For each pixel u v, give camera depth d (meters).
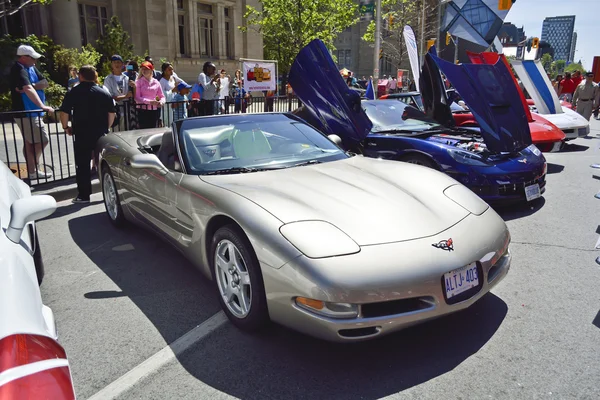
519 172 5.26
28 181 6.53
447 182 3.41
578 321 2.98
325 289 2.31
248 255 2.69
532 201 6.04
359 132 5.90
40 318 1.63
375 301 2.33
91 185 6.59
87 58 16.75
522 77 10.52
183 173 3.55
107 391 2.39
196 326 3.02
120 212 4.90
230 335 2.89
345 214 2.72
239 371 2.53
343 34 61.28
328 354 2.67
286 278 2.45
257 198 2.89
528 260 4.04
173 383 2.44
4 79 14.11
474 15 31.06
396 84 27.20
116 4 22.55
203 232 3.16
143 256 4.28
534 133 7.95
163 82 9.30
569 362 2.55
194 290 3.56
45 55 16.05
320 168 3.56
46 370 1.38
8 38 14.52
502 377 2.43
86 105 5.84
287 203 2.82
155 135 4.76
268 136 4.00
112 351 2.75
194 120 4.07
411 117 6.83
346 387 2.38
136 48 23.34
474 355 2.63
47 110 6.60
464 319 3.03
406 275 2.39
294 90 6.22
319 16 18.84
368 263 2.38
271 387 2.39
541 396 2.28
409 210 2.84
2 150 9.22
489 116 5.48
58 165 8.15
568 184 7.02
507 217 5.35
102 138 5.21
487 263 2.73
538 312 3.11
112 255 4.32
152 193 3.90
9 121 6.34
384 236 2.56
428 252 2.50
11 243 2.00
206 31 27.19
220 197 3.01
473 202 3.15
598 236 4.65
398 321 2.40
